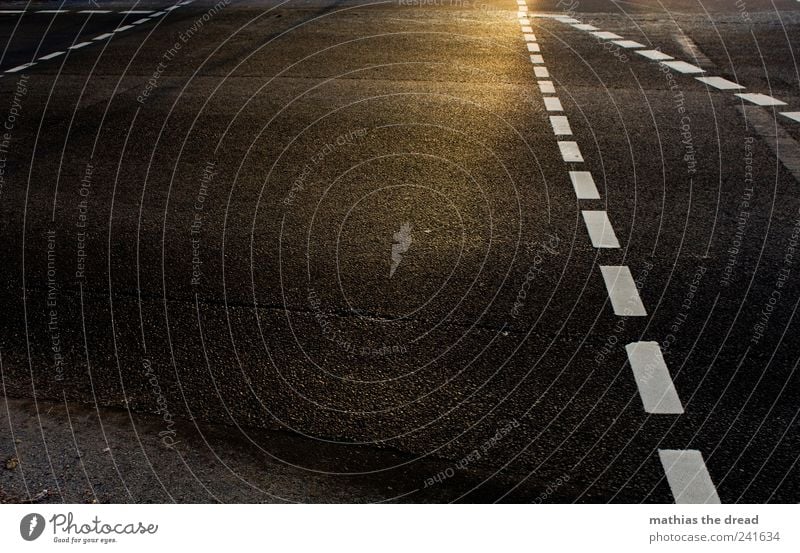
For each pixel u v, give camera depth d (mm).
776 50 9477
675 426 3160
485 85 8133
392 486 2904
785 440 3068
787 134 6508
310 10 12766
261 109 7527
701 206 5172
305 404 3342
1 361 3699
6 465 3029
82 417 3301
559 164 5926
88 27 12312
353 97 7812
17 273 4539
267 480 2941
